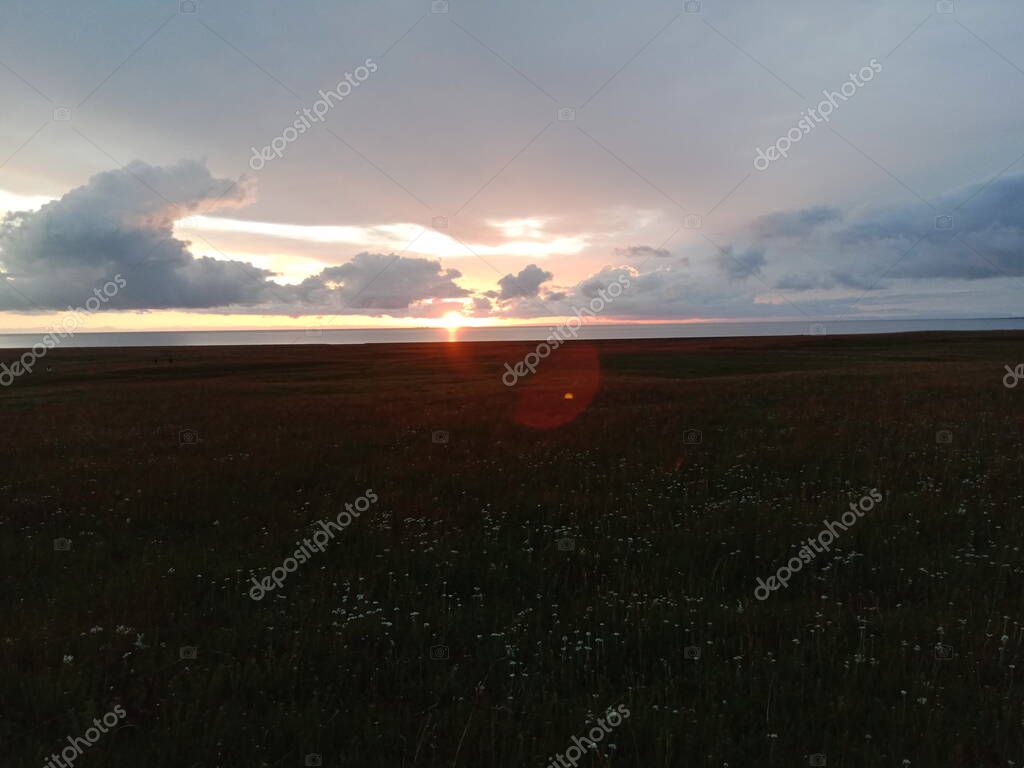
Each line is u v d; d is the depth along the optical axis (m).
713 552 8.55
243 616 6.73
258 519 10.38
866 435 15.95
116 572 8.05
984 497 10.17
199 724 4.80
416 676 5.64
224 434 19.22
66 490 12.02
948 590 7.09
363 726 4.82
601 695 5.25
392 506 10.87
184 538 9.63
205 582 7.68
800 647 5.92
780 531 9.04
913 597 7.15
